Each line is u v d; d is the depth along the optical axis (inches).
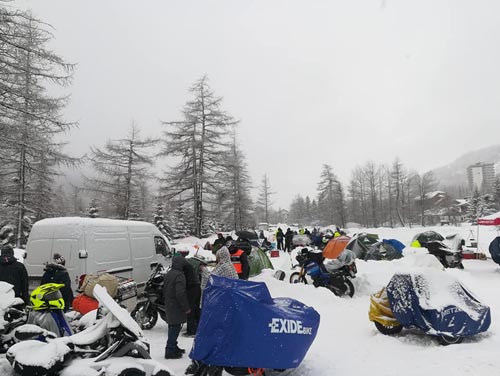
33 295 214.8
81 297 286.7
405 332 281.6
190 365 213.0
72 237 355.3
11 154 836.0
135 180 1456.7
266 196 2974.9
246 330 175.5
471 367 196.2
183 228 1868.8
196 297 299.4
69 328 222.8
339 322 324.2
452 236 690.8
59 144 798.5
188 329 303.4
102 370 166.1
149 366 172.6
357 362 220.1
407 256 287.9
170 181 1444.4
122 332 184.1
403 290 266.7
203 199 1475.1
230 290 183.5
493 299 377.4
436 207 3469.5
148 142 1464.1
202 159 1440.7
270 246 1139.9
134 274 408.8
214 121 1464.1
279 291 425.4
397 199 2696.9
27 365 167.6
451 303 254.4
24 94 679.1
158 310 331.0
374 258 682.2
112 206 1476.4
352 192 3024.1
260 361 175.3
